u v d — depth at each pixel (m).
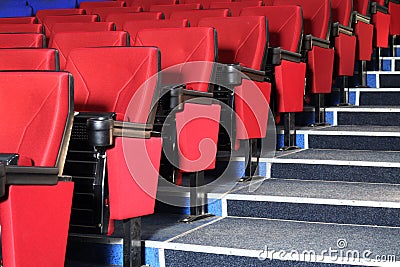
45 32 3.56
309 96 3.84
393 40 4.96
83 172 2.12
